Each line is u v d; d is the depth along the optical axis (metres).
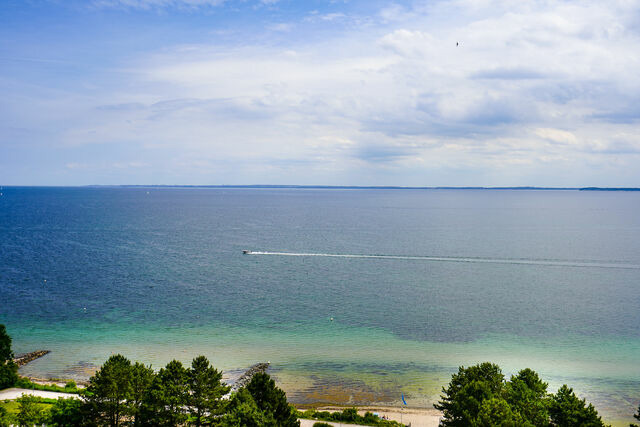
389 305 120.25
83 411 55.12
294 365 82.94
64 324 102.12
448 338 96.56
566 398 55.53
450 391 57.88
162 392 54.72
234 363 83.19
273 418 50.84
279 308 116.56
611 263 177.88
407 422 64.56
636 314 112.81
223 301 122.12
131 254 187.25
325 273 159.00
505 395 56.88
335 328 102.19
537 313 113.75
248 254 193.62
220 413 56.56
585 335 98.38
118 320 105.38
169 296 125.81
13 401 64.62
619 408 68.94
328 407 68.88
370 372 80.50
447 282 147.00
